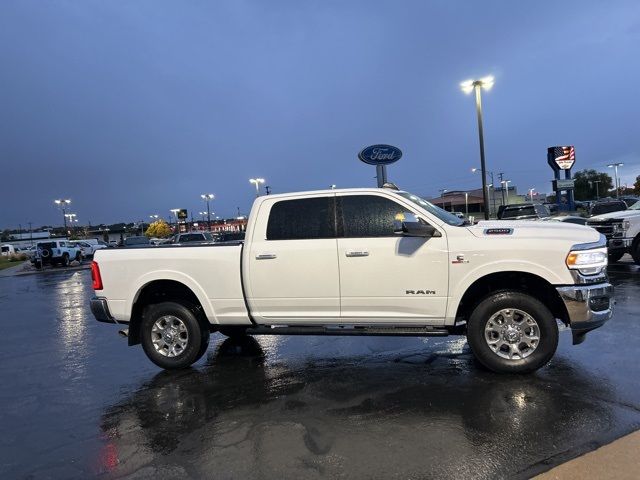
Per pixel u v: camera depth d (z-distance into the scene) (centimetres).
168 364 609
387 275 532
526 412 425
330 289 548
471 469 341
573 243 498
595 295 491
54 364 702
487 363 518
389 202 548
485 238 514
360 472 346
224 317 586
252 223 580
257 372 589
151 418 469
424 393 485
